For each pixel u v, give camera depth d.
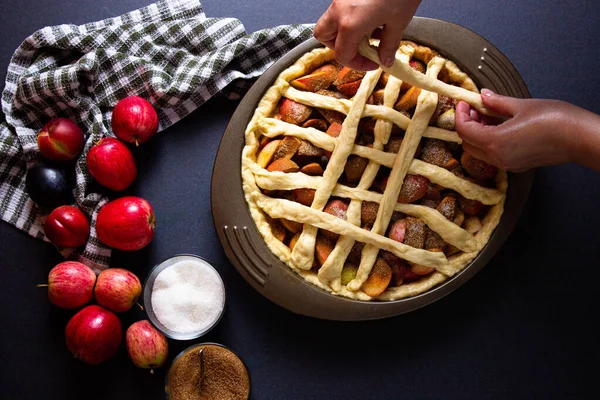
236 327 0.78
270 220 0.72
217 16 0.80
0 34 0.80
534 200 0.78
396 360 0.78
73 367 0.78
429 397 0.78
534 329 0.78
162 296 0.75
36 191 0.75
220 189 0.71
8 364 0.78
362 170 0.70
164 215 0.79
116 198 0.78
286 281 0.71
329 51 0.71
